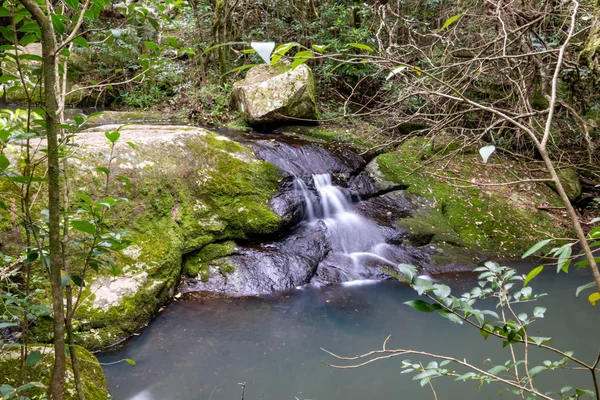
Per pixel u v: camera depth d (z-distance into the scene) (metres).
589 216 6.71
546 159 1.00
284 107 7.24
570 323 3.94
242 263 4.61
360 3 9.05
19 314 2.12
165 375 3.01
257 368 3.16
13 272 2.34
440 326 3.87
